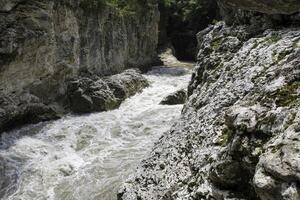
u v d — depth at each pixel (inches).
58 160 389.7
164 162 243.1
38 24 473.7
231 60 257.6
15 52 440.1
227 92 233.1
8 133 445.1
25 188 344.8
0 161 382.3
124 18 756.6
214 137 211.6
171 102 568.7
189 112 272.5
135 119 506.3
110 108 544.7
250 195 166.2
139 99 606.2
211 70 282.4
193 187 198.1
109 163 379.6
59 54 530.9
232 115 181.9
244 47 255.8
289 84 176.6
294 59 192.7
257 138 165.6
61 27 531.5
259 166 147.9
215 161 187.2
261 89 189.2
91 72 621.6
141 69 844.6
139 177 249.4
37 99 488.7
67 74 549.3
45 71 499.5
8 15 439.5
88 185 341.1
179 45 1164.5
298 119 151.3
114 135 454.3
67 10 541.6
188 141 236.8
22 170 370.6
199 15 1147.3
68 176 361.4
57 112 513.7
